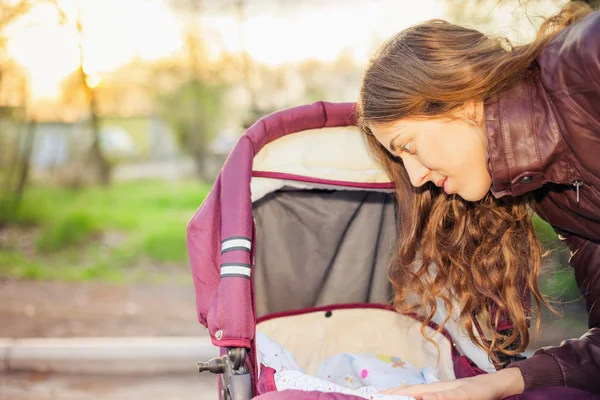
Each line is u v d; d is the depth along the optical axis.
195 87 8.44
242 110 8.88
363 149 1.84
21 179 6.96
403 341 2.21
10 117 6.79
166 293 4.86
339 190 2.00
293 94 7.29
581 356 1.42
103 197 8.01
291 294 2.17
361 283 2.20
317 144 1.83
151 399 3.28
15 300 4.67
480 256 1.63
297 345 2.20
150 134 9.99
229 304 1.44
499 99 1.27
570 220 1.47
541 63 1.25
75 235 6.30
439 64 1.30
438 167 1.36
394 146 1.40
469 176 1.36
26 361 3.62
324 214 2.04
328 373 2.13
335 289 2.20
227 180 1.61
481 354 1.76
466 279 1.66
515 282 1.59
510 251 1.58
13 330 4.03
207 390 3.40
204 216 1.61
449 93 1.28
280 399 1.24
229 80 8.26
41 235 6.31
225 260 1.50
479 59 1.28
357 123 1.78
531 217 1.60
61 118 7.96
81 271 5.43
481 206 1.60
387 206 2.04
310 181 1.80
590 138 1.19
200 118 9.03
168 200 8.02
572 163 1.25
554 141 1.24
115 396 3.32
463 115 1.32
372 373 2.01
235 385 1.34
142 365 3.62
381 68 1.39
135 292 4.88
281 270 2.10
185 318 4.28
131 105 9.09
